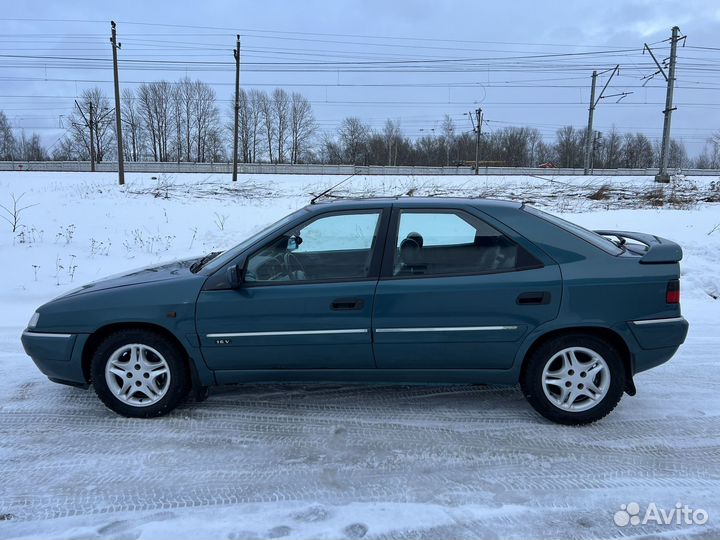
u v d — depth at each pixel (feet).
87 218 47.34
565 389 12.75
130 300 12.88
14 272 30.35
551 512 9.60
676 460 11.43
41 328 13.23
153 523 9.21
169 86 323.57
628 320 12.30
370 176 107.76
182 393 13.34
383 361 12.80
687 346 19.25
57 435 12.51
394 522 9.26
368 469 11.05
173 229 44.96
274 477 10.74
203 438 12.37
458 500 9.95
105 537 8.84
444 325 12.41
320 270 12.91
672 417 13.43
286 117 328.08
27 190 72.79
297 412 13.74
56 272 30.76
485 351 12.57
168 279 13.33
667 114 100.37
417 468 11.09
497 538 8.88
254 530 9.02
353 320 12.50
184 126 331.36
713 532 9.05
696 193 73.92
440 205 13.03
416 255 12.74
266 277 12.96
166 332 13.08
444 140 305.53
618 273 12.32
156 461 11.34
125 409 13.24
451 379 13.01
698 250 34.76
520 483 10.54
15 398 14.60
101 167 180.45
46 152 337.72
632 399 14.52
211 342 12.78
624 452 11.75
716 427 12.92
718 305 25.93
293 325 12.58
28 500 9.91
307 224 13.15
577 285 12.23
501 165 302.25
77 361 13.16
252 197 71.56
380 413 13.70
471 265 12.62
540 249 12.55
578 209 58.49
